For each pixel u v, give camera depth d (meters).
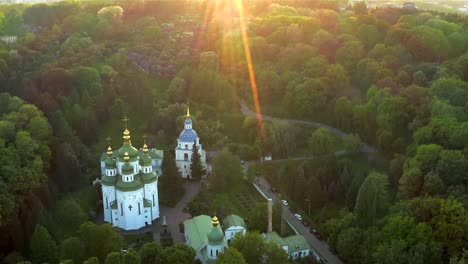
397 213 170.88
